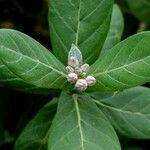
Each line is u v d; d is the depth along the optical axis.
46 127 0.55
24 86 0.52
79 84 0.47
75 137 0.46
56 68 0.48
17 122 0.68
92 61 0.52
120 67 0.47
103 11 0.52
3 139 0.69
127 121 0.54
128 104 0.55
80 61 0.48
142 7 0.69
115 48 0.47
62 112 0.48
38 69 0.46
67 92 0.50
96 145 0.45
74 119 0.47
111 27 0.59
